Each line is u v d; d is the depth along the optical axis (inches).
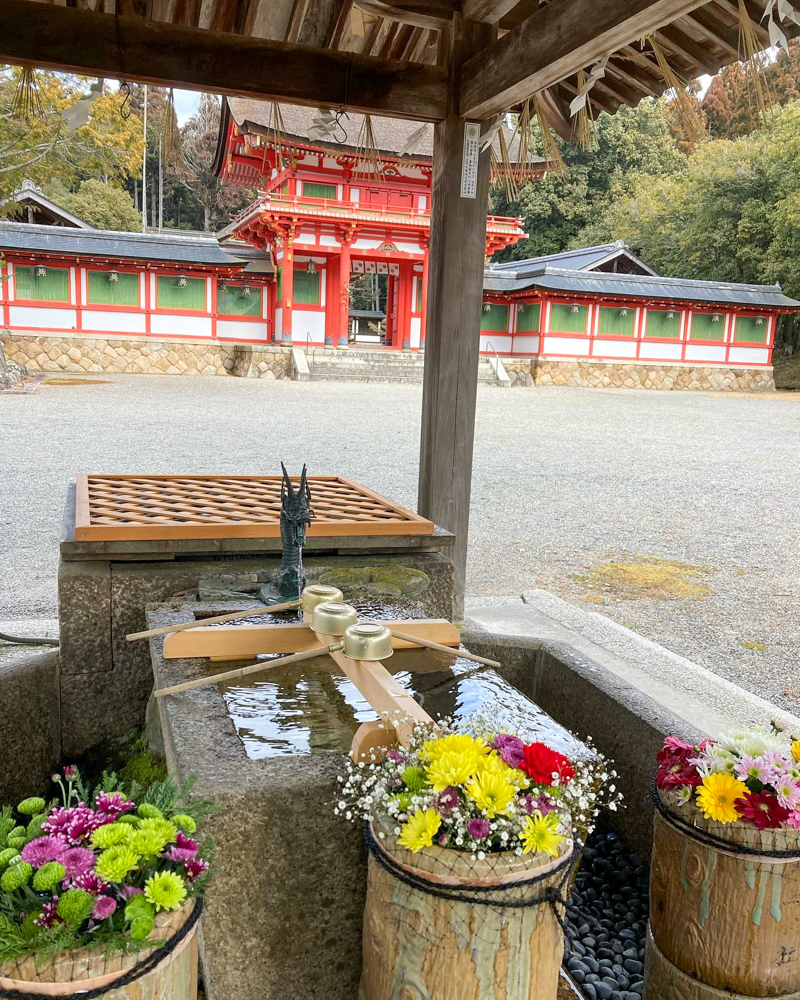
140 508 122.5
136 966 43.6
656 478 410.0
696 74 135.1
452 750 52.6
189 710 73.2
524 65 122.3
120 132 753.6
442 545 127.5
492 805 48.8
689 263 1381.6
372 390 836.6
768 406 857.5
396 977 52.5
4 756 101.3
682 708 127.3
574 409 765.9
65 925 42.4
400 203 1030.4
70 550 106.8
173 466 365.1
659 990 66.8
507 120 158.1
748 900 59.9
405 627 88.1
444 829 50.9
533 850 49.1
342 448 443.2
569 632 166.1
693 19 121.8
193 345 971.9
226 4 138.9
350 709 76.2
